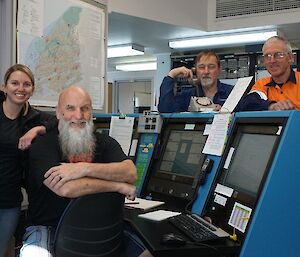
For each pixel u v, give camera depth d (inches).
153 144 97.0
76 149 76.3
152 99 321.7
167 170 91.8
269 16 186.7
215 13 201.9
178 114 94.3
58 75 110.1
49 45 106.7
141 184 94.5
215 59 114.7
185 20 195.6
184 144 90.2
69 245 57.6
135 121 103.4
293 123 61.1
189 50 241.6
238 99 81.4
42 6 104.0
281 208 59.6
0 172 88.6
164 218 73.3
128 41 230.8
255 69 207.0
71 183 65.1
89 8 122.0
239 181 69.0
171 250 56.3
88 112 79.4
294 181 60.5
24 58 98.8
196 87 118.3
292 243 60.5
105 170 68.6
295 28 192.1
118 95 346.9
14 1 95.5
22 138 84.0
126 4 173.0
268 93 113.1
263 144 66.3
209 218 72.1
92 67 124.1
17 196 92.5
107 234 59.8
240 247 57.9
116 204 60.6
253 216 58.6
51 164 70.6
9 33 95.5
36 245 66.6
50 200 70.7
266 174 60.0
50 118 96.7
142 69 324.2
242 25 193.9
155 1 184.1
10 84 88.1
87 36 121.4
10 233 92.7
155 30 203.8
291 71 111.7
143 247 72.2
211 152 79.7
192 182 82.6
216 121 81.9
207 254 57.5
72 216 57.1
